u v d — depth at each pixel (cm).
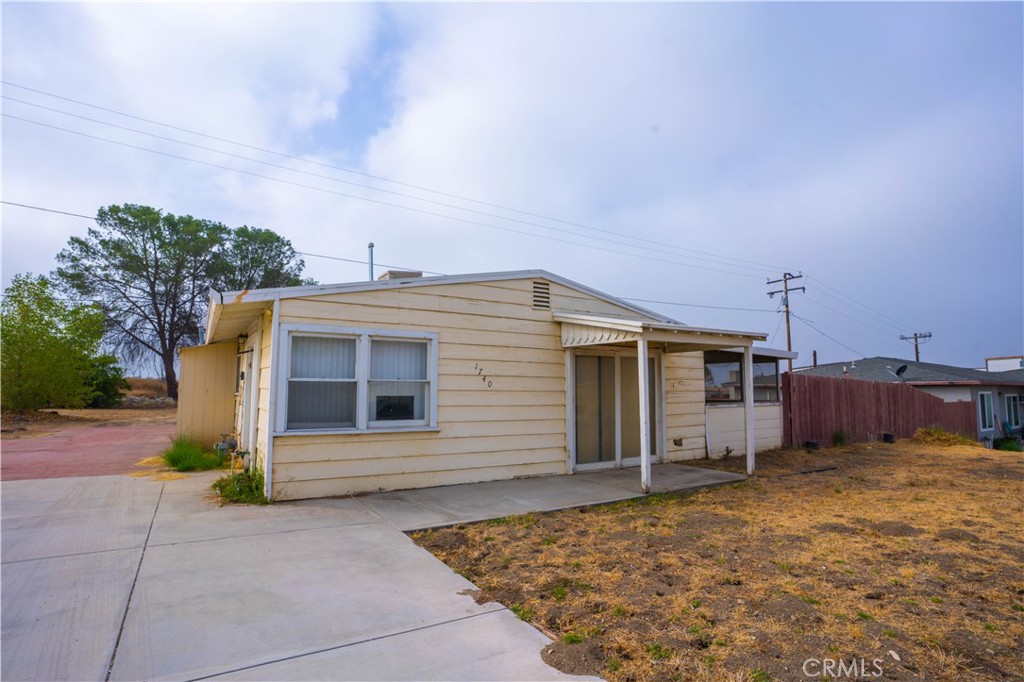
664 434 1114
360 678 296
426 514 654
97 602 387
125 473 953
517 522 627
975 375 2730
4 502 704
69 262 3291
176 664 306
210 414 1268
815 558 506
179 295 3622
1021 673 308
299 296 728
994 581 448
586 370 1008
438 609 388
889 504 742
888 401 1744
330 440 748
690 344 1003
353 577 447
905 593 422
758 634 353
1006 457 1296
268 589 418
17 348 2277
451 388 846
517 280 930
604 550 528
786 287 3091
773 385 1406
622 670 309
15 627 347
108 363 2981
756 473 1008
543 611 388
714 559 502
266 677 295
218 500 719
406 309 811
